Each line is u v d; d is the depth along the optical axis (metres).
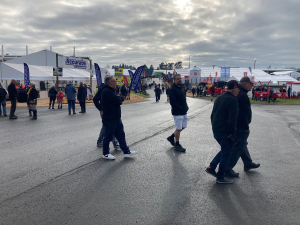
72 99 13.82
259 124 10.97
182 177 4.58
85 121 11.29
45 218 3.16
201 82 46.88
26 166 5.14
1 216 3.21
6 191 3.95
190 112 15.32
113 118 5.49
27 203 3.55
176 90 6.21
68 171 4.85
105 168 5.03
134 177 4.56
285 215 3.26
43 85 28.17
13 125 10.08
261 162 5.54
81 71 33.53
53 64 38.31
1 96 12.69
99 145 6.78
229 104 4.11
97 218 3.16
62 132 8.70
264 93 26.84
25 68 23.11
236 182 4.38
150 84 77.81
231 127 4.09
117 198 3.71
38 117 12.59
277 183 4.34
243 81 4.59
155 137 7.90
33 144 6.97
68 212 3.31
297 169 5.08
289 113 15.65
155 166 5.17
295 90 34.50
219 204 3.55
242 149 4.62
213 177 4.61
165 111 15.77
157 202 3.60
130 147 6.66
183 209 3.40
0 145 6.84
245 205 3.53
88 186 4.15
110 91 5.44
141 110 16.42
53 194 3.84
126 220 3.12
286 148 6.76
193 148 6.64
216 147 6.75
